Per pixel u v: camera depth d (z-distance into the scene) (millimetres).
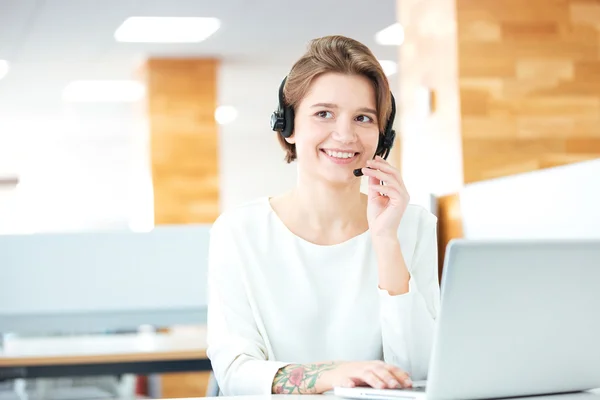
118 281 5168
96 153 17828
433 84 5879
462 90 5543
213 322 2371
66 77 12164
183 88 11094
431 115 5898
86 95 13477
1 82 12398
